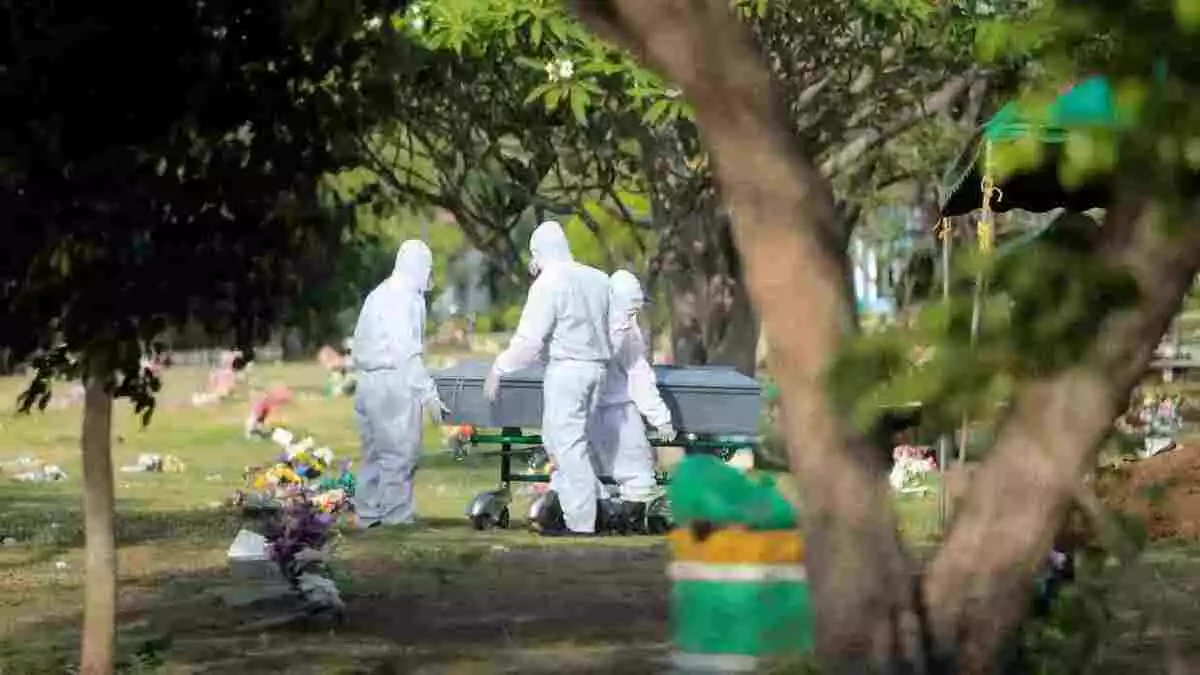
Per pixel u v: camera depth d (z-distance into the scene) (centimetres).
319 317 1292
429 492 3200
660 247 3156
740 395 2564
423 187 3450
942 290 825
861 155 3058
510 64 2762
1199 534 1928
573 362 2462
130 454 4134
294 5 1196
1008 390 784
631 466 2538
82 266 1178
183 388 6303
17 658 1465
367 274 1712
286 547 1644
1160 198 746
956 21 2712
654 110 2611
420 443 2588
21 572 2044
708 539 1218
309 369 8250
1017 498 823
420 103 2841
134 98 1176
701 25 770
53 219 1167
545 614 1703
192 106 1180
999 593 830
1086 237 823
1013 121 825
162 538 2347
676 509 1239
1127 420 1038
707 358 3175
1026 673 1026
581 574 2003
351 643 1537
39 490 3284
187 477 3503
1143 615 1241
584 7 783
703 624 1211
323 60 1220
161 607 1747
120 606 1759
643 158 3053
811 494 823
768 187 787
